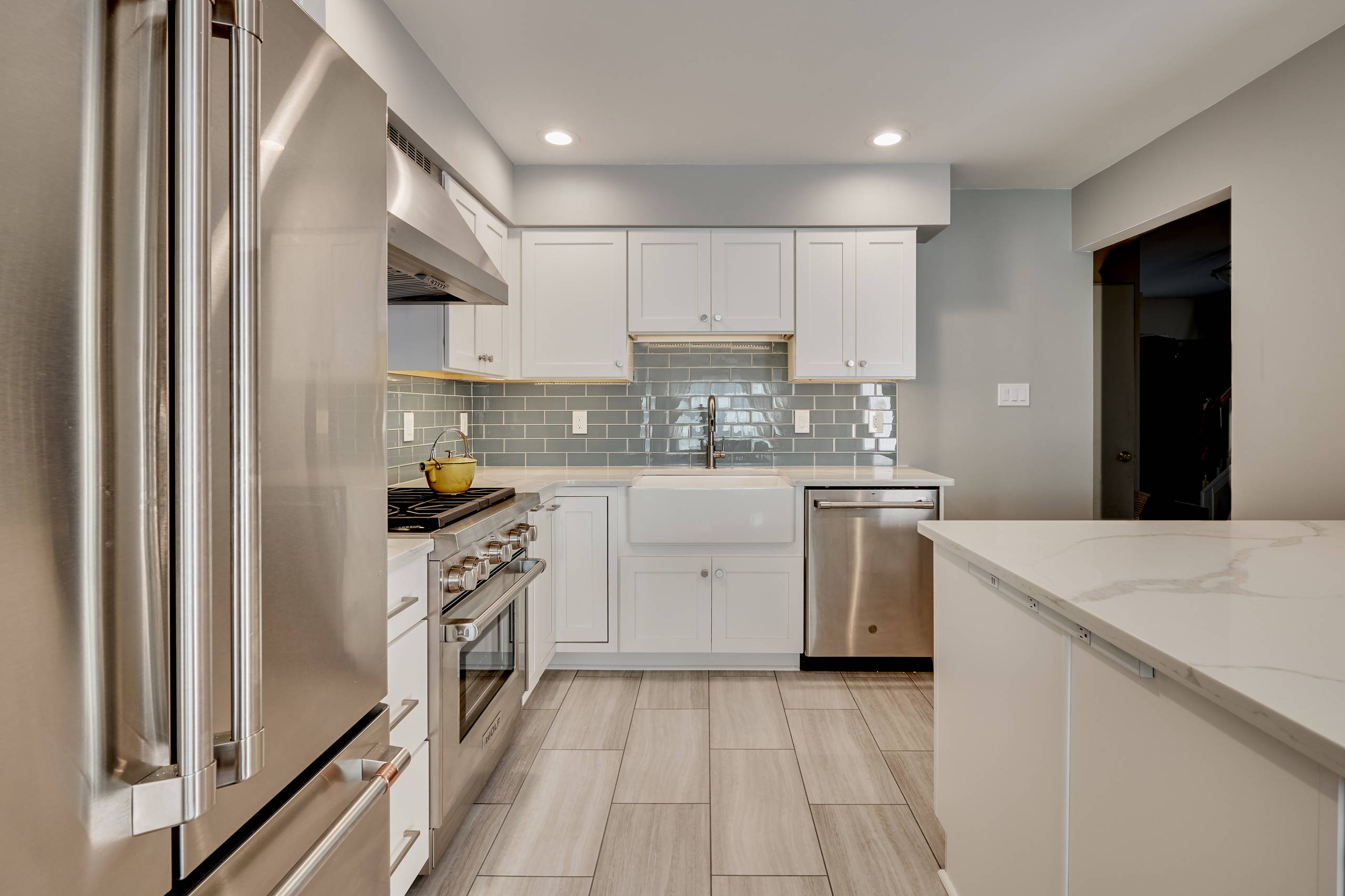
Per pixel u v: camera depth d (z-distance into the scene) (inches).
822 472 123.3
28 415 18.3
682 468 130.7
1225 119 94.5
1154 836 32.2
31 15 18.2
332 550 34.6
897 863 64.6
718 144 110.1
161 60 21.9
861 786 77.9
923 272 133.3
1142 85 91.0
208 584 22.4
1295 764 24.6
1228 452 101.7
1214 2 73.0
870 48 82.1
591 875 63.1
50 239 18.8
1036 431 133.5
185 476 21.8
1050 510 133.5
